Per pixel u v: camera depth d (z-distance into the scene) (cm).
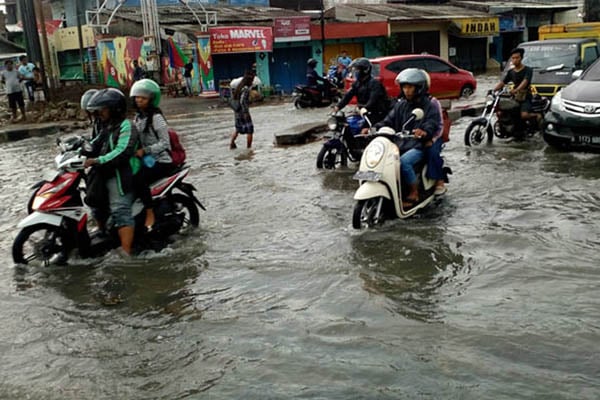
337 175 947
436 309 476
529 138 1167
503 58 3956
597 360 389
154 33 2677
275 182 924
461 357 400
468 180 865
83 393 386
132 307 513
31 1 2369
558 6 3912
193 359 420
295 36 2923
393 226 684
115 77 2867
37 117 1942
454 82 2078
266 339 441
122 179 602
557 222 666
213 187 911
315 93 2097
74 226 613
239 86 1218
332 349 421
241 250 636
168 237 670
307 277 554
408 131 704
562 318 448
